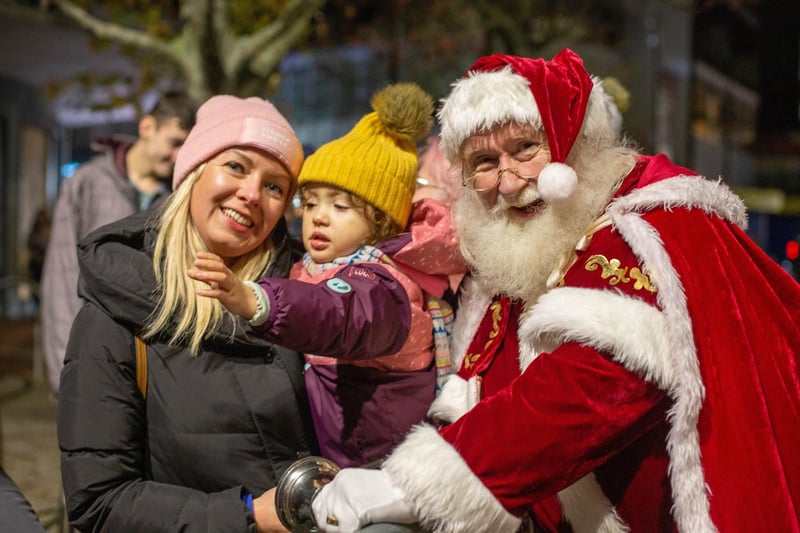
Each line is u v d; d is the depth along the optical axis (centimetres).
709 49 1284
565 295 139
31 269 947
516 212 157
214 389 160
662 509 143
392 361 169
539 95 149
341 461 169
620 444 138
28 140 1378
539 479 133
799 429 140
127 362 160
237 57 484
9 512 163
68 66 948
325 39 830
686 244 144
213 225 167
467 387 167
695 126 1302
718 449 135
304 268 177
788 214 1584
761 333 144
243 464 160
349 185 167
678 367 133
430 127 183
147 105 805
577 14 817
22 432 557
